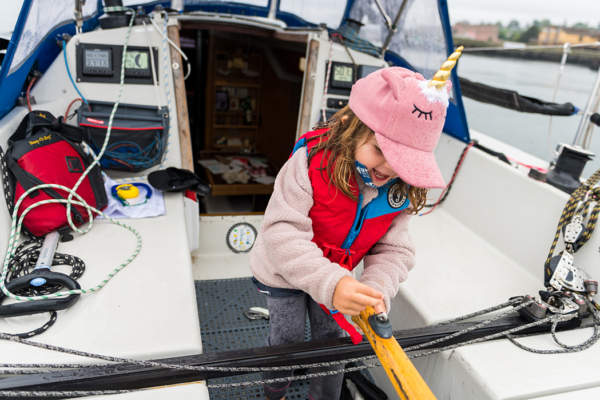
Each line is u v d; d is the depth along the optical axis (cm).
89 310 106
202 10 239
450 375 115
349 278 74
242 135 367
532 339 119
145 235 144
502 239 182
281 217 81
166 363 90
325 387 109
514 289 154
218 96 344
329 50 192
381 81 73
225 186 274
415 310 139
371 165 75
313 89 195
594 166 445
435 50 204
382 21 213
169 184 170
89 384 82
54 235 132
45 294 108
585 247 143
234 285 185
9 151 129
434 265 166
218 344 149
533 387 101
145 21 171
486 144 235
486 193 196
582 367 108
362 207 87
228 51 334
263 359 93
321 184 83
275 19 248
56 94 171
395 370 66
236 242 206
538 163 203
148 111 177
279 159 321
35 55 155
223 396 131
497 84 841
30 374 82
